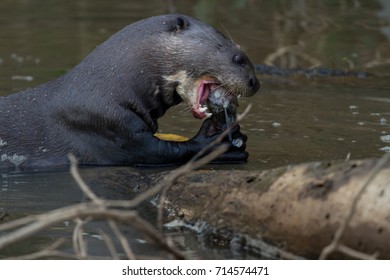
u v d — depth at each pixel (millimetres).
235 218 8531
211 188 9000
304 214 7840
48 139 12070
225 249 8406
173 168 11844
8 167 11859
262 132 13578
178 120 14484
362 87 16828
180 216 9211
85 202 10070
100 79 12062
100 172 11555
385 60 19016
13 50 19875
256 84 12211
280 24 22438
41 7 25688
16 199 10234
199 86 12125
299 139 13109
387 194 7312
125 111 11992
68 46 20266
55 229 8938
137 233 8805
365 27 21906
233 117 12016
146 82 12117
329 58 19156
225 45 12141
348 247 7508
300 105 15375
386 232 7254
